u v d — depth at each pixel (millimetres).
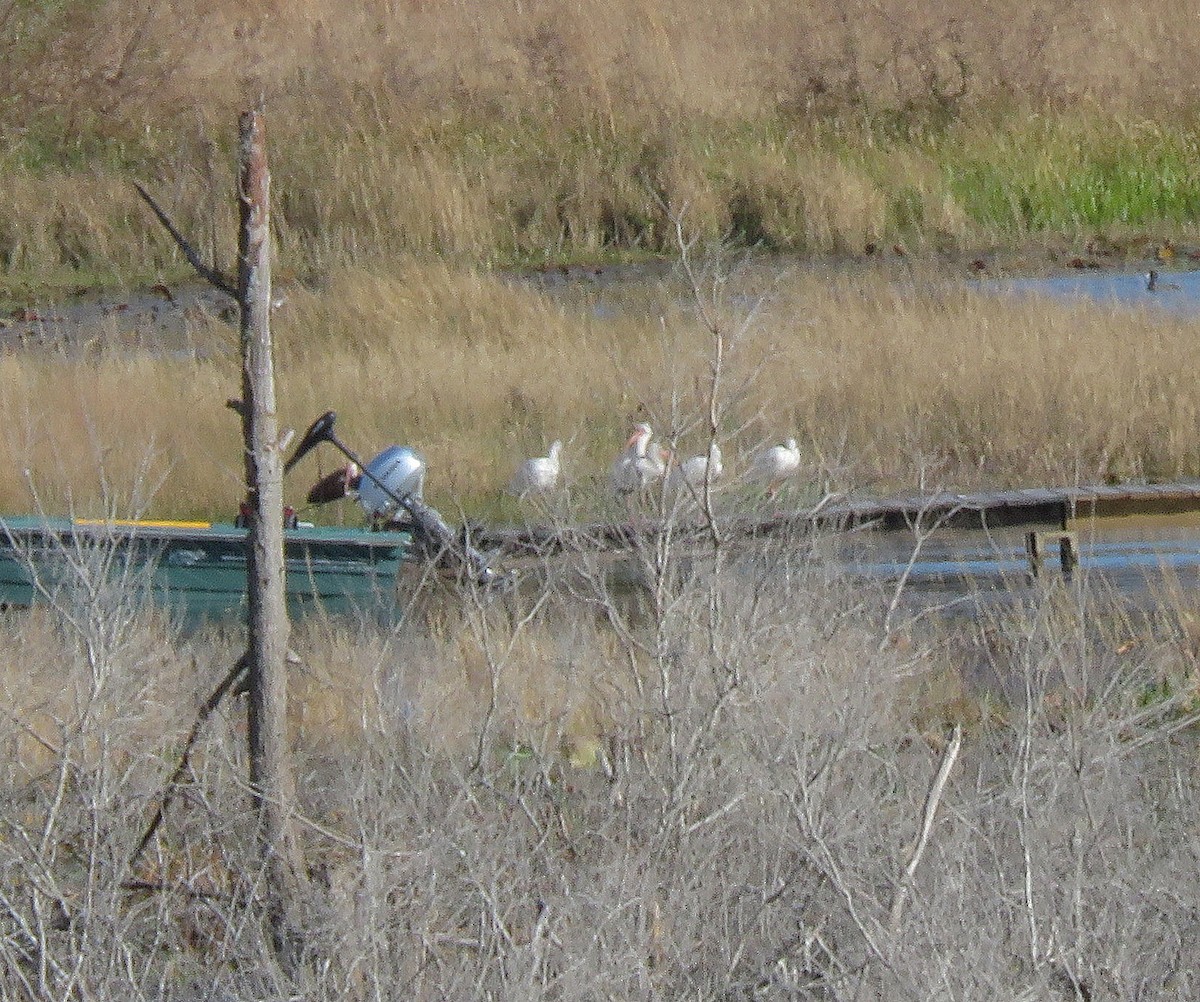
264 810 6883
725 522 8883
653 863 6648
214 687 9070
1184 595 12773
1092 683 8883
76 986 6305
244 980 6285
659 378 14898
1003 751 8250
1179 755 8445
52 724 8133
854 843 6785
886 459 15750
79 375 18047
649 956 6430
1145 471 16406
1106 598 12766
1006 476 16031
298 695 9383
